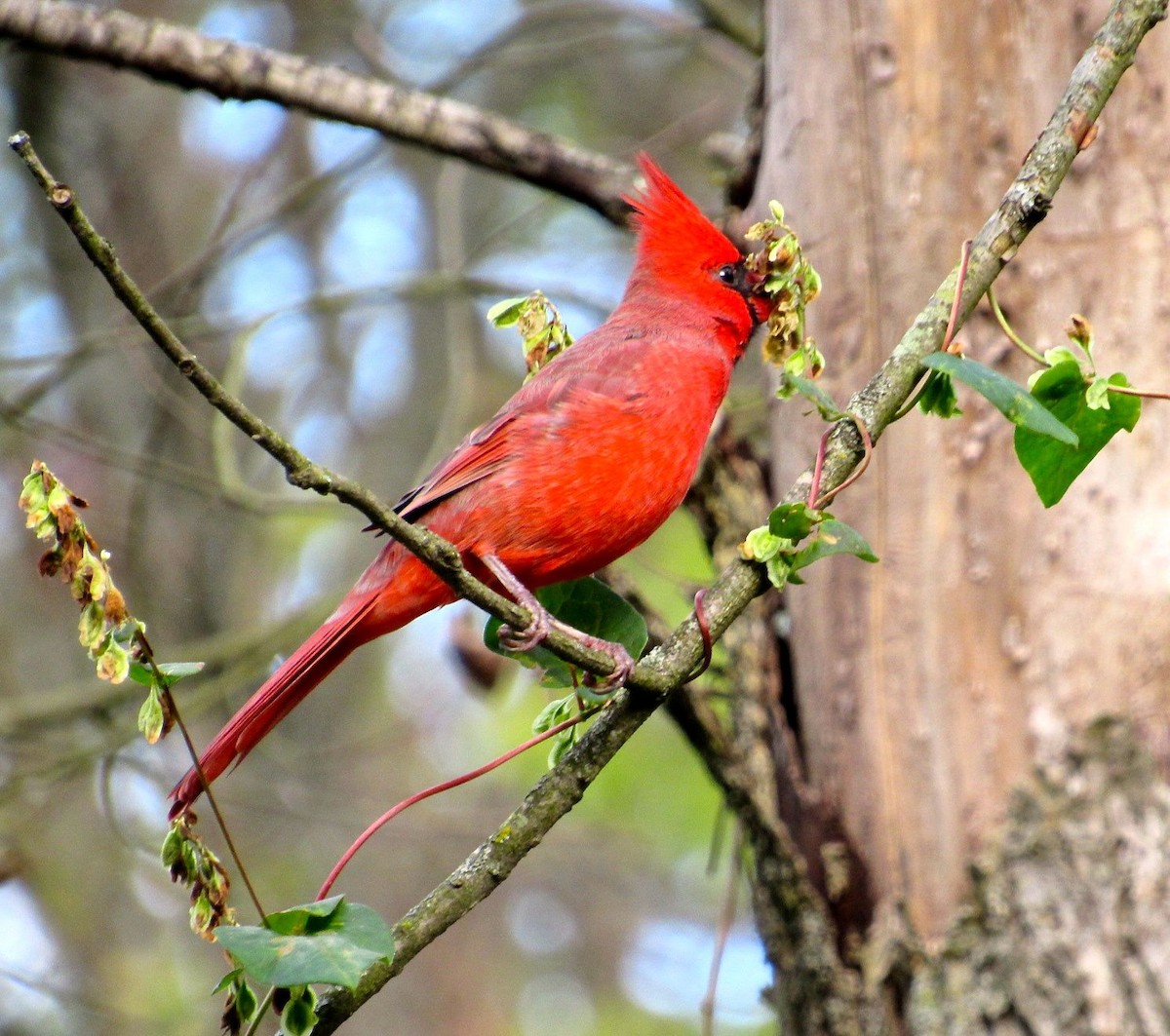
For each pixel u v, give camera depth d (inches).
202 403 607.8
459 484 298.4
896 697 338.6
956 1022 314.8
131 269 709.3
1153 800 315.6
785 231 245.4
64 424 687.1
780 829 343.3
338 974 184.9
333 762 729.0
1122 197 336.2
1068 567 330.3
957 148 347.9
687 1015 756.6
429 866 741.3
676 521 587.5
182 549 663.1
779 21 379.2
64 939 631.2
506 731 638.5
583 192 422.3
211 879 207.3
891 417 231.1
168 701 207.6
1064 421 232.8
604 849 725.3
